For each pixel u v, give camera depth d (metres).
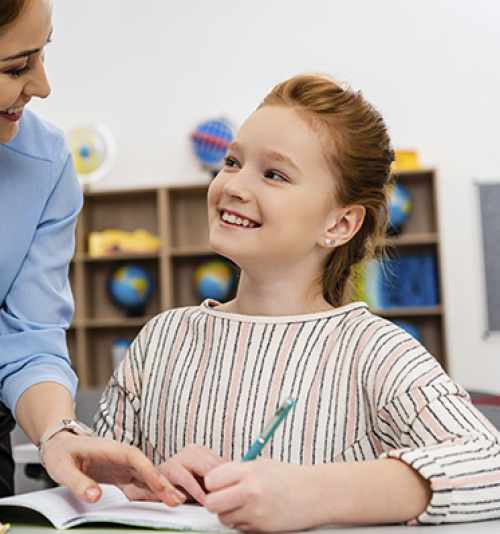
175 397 0.87
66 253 1.10
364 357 0.79
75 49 4.57
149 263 4.39
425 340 4.14
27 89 0.82
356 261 0.95
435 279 4.14
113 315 4.41
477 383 4.12
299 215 0.82
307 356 0.82
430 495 0.61
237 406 0.82
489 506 0.62
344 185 0.86
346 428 0.78
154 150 4.46
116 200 4.46
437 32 4.25
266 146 0.82
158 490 0.63
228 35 4.45
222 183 0.84
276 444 0.79
